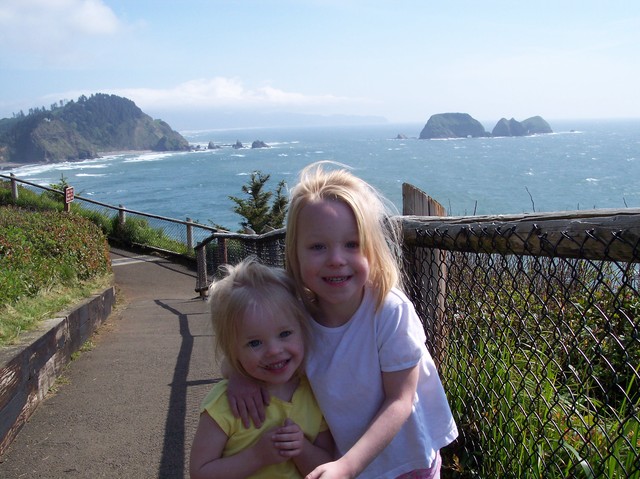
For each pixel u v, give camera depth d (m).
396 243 2.20
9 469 3.16
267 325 1.61
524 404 2.42
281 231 5.18
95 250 8.34
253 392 1.68
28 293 5.31
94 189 106.50
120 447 3.39
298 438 1.59
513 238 1.77
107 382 4.51
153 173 145.38
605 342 3.03
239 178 122.50
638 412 1.96
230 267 1.79
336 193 1.62
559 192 60.03
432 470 1.71
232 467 1.61
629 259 1.41
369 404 1.67
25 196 18.64
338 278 1.61
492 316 2.34
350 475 1.46
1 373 3.34
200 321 7.12
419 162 140.50
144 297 11.27
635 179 75.38
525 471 2.10
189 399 4.11
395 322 1.65
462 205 46.19
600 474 1.83
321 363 1.70
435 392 1.75
